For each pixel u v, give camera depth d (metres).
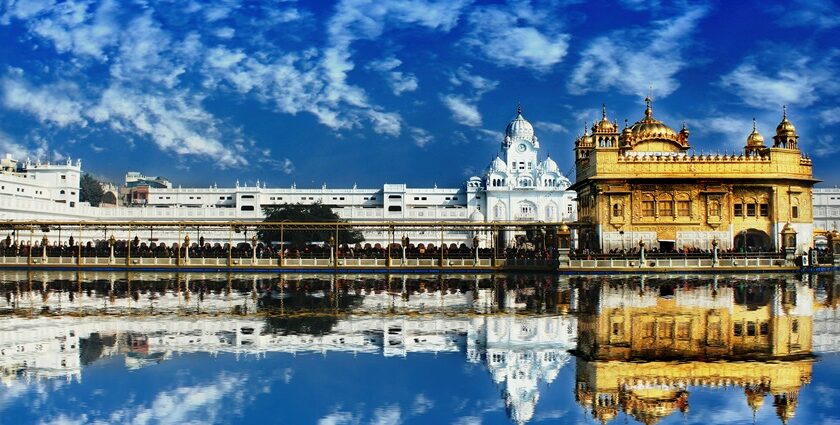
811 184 86.12
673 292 51.84
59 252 82.75
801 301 45.53
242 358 29.34
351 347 31.34
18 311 41.84
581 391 24.38
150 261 79.50
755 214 84.25
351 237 138.00
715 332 33.72
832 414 21.88
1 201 114.69
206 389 25.02
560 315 39.56
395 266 77.19
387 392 24.66
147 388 25.09
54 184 140.62
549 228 91.06
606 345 31.11
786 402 23.06
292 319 38.72
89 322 37.72
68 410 22.83
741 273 73.62
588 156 89.31
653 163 83.75
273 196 181.38
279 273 75.69
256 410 22.88
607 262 74.06
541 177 183.12
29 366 28.05
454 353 30.00
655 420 21.59
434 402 23.61
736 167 83.88
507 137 198.25
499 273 75.12
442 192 184.38
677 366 27.36
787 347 30.39
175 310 42.34
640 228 83.12
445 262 77.56
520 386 25.08
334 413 22.59
